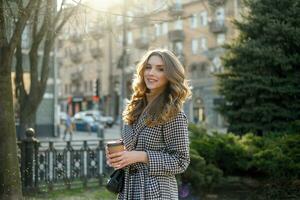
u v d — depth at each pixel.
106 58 69.81
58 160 11.08
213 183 10.03
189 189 9.65
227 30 46.62
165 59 3.29
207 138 11.12
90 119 47.66
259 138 11.81
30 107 13.05
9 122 8.66
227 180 11.07
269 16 14.02
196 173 9.53
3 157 8.60
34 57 12.83
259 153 10.45
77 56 76.56
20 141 10.38
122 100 34.88
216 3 14.73
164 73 3.28
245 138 11.98
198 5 52.41
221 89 14.69
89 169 11.55
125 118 3.39
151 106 3.23
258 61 13.86
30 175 10.38
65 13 11.07
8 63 8.50
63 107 84.38
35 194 10.37
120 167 3.07
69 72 82.56
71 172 11.27
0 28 8.28
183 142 3.20
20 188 8.76
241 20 15.07
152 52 3.35
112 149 3.08
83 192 10.70
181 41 55.50
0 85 8.57
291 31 13.48
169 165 3.13
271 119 13.74
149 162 3.11
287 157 10.07
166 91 3.31
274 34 13.76
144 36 59.25
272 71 13.88
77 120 48.69
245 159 10.98
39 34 12.32
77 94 78.38
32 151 10.45
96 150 11.70
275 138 11.52
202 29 51.97
